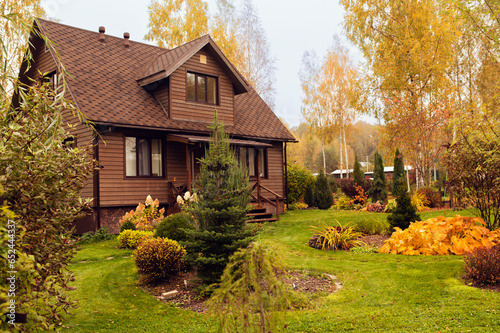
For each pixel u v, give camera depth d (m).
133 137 14.09
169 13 29.66
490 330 4.26
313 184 22.62
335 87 36.84
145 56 17.36
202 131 15.23
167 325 5.32
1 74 3.80
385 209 16.84
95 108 12.88
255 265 3.00
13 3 11.02
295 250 10.02
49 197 4.07
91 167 4.52
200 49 15.97
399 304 5.58
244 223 7.12
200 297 6.56
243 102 19.89
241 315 2.94
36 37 14.38
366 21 22.95
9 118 4.11
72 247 4.36
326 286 6.88
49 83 4.29
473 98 23.94
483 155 8.70
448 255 8.45
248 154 18.12
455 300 5.46
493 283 6.02
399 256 8.77
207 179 7.11
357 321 4.91
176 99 15.00
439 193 17.47
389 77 21.02
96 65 14.99
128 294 6.82
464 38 23.77
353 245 10.16
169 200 14.73
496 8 10.64
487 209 9.51
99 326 5.34
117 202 13.23
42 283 3.78
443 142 18.44
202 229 7.02
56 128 4.10
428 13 21.03
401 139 20.14
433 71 20.23
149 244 7.58
